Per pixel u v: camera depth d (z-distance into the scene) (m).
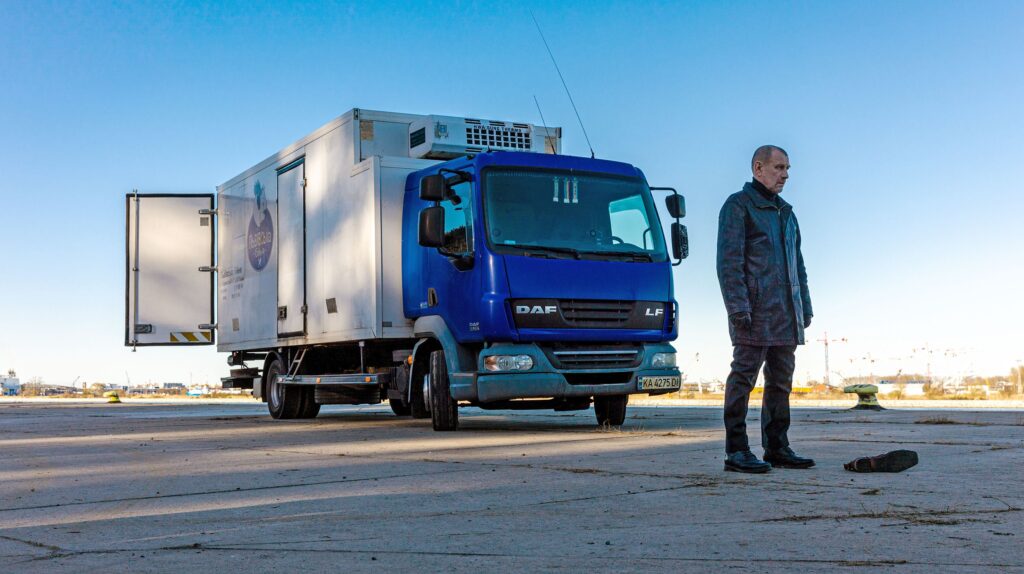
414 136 12.04
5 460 7.92
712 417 13.22
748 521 3.96
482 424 12.11
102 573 3.19
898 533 3.62
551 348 9.87
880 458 5.53
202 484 5.78
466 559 3.29
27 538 3.95
